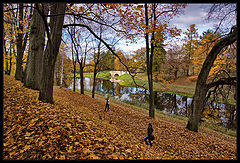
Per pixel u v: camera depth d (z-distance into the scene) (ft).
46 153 9.67
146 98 76.59
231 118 39.75
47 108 17.48
